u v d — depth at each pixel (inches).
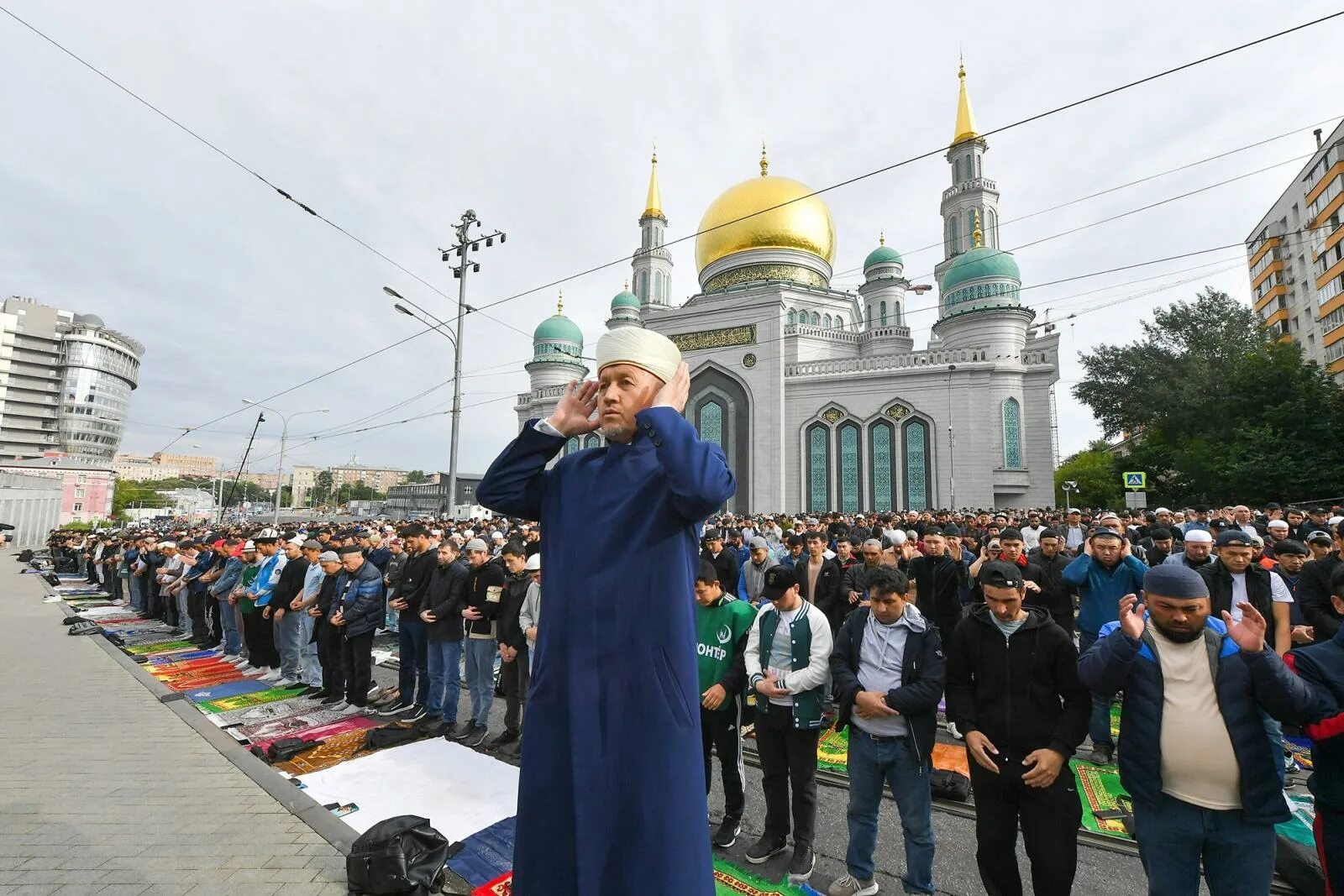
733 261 1531.7
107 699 293.9
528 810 59.0
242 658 381.1
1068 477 1705.2
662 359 69.5
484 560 265.6
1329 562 227.5
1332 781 115.9
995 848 132.7
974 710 139.3
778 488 1215.6
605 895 54.7
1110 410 1282.0
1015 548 266.5
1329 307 1382.9
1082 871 157.6
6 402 3125.0
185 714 269.3
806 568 299.4
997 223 1469.0
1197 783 115.3
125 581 627.2
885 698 144.3
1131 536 451.8
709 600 183.9
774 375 1252.5
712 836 177.6
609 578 61.1
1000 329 1186.6
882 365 1198.9
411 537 300.2
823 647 163.9
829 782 213.3
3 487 1552.7
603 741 57.7
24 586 757.3
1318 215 1411.2
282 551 384.2
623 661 59.4
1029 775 127.2
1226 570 217.6
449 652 261.9
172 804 184.9
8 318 3159.5
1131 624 121.9
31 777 204.2
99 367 3378.4
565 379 1648.6
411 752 232.8
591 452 70.5
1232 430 963.3
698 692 62.6
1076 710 130.0
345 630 291.1
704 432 1316.4
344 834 166.4
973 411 1119.0
